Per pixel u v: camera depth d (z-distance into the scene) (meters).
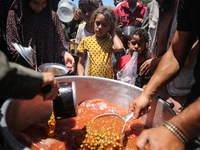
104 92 1.39
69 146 0.97
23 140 0.93
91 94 1.41
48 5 1.84
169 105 1.11
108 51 1.93
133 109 1.11
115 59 2.36
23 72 0.53
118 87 1.32
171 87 1.64
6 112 0.75
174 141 0.60
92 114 1.28
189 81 1.54
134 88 1.24
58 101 0.90
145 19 2.63
